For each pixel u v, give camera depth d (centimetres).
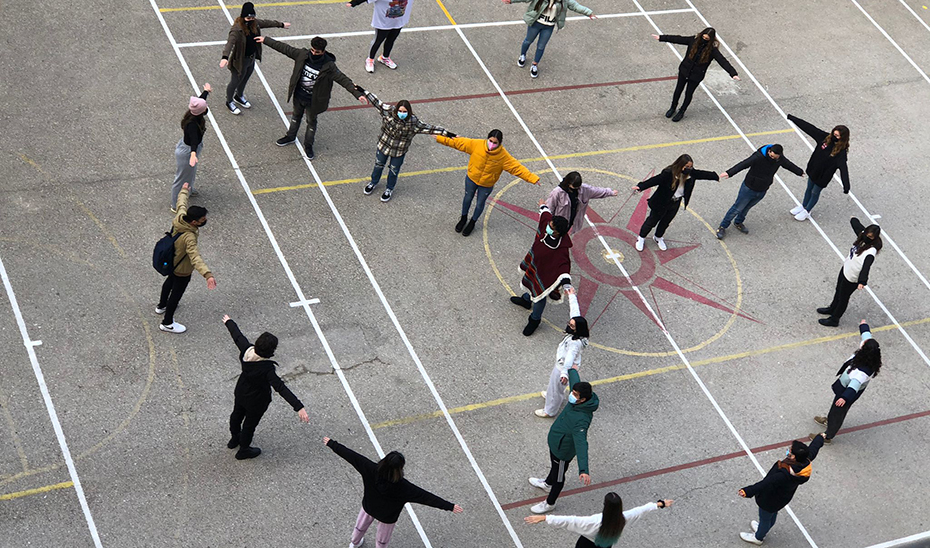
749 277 1407
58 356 1066
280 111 1473
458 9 1783
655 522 1064
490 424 1126
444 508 867
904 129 1744
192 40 1555
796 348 1316
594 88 1683
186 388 1073
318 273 1246
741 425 1196
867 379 1134
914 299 1430
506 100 1608
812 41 1917
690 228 1469
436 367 1173
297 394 1098
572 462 1109
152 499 964
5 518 916
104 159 1318
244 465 1018
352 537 944
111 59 1477
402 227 1347
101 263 1180
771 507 1005
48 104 1374
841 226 1533
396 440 1081
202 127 1196
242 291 1194
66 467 970
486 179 1273
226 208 1295
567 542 1027
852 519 1116
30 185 1251
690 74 1567
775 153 1359
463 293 1278
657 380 1229
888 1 2089
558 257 1152
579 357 1079
